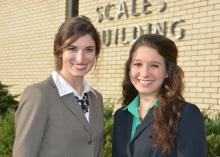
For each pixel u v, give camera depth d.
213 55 6.50
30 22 10.49
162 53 2.77
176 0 7.09
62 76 2.94
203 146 2.61
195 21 6.79
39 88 2.75
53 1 9.76
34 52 10.33
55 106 2.76
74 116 2.82
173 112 2.64
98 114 3.04
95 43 2.96
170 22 7.16
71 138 2.78
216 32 6.46
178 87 2.79
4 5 11.45
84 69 2.92
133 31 7.82
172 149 2.61
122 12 8.07
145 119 2.75
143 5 7.64
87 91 3.01
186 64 6.90
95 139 2.94
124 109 2.99
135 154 2.71
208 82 6.55
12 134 4.46
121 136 2.92
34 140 2.66
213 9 6.52
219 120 4.31
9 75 11.26
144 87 2.81
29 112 2.70
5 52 11.44
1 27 11.55
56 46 2.93
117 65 8.13
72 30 2.85
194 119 2.62
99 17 8.55
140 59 2.80
